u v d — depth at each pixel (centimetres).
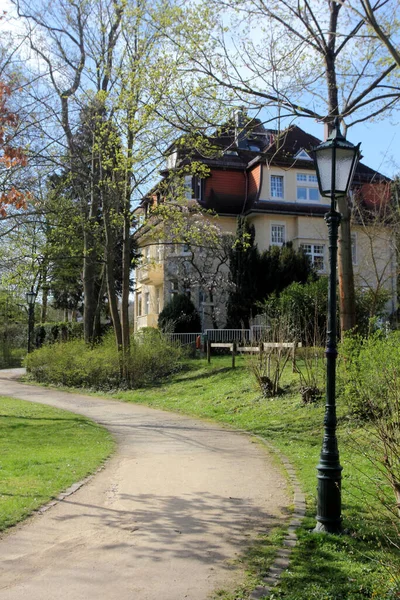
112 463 1031
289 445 1167
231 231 3566
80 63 2302
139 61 1731
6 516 705
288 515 722
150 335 2619
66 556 591
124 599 495
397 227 2714
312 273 3034
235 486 866
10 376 3109
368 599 480
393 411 648
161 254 3609
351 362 1220
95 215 2586
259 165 3497
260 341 1770
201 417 1617
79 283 4178
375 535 620
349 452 999
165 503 780
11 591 509
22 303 4350
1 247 2716
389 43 783
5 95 1084
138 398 2059
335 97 1378
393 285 3200
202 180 3566
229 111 1366
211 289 3281
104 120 2291
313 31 1313
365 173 3866
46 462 1015
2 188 1503
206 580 533
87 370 2439
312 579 528
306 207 3578
